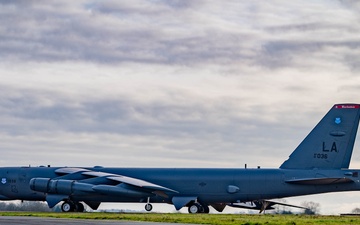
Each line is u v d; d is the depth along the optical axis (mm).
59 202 188875
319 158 185750
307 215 162000
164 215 150500
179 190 190625
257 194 186875
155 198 190875
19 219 124438
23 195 199000
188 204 191875
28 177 198375
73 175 194875
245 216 152250
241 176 187750
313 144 186375
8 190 199375
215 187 188625
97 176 190875
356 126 184875
